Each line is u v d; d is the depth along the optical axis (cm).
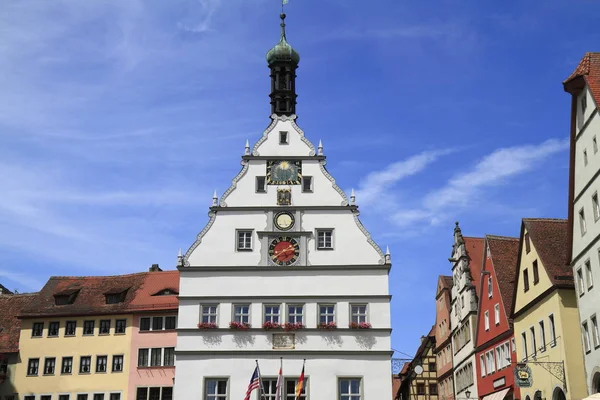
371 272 4616
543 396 4228
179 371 4431
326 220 4734
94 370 5828
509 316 4841
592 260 3766
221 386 4412
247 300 4572
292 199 4784
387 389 4384
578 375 3881
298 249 4675
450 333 6506
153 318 5881
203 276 4625
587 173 3869
